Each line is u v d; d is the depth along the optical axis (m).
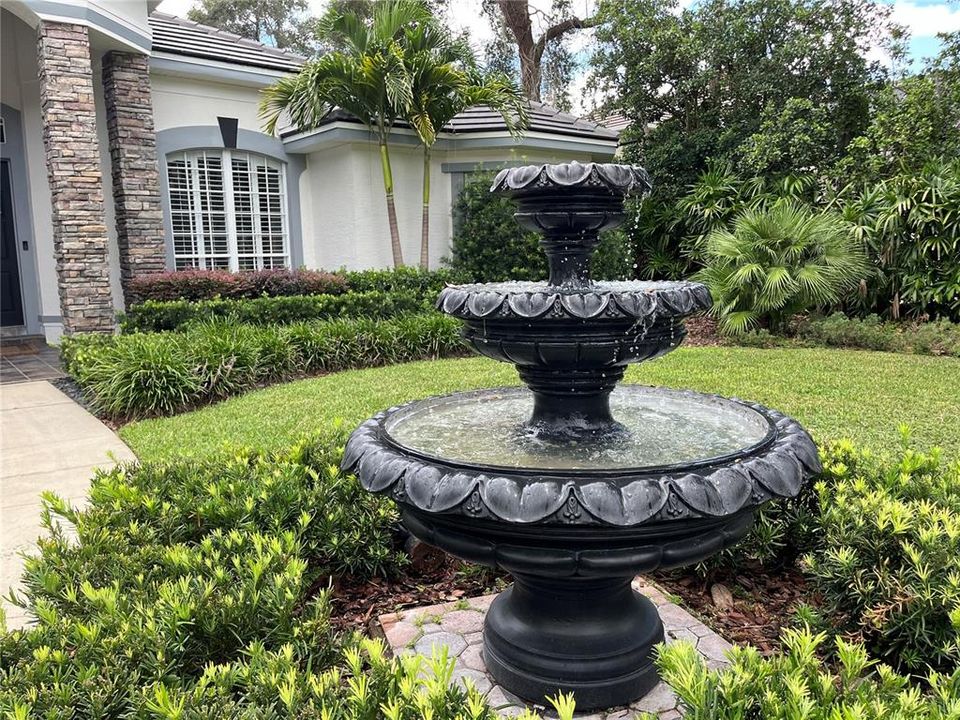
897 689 1.56
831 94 11.95
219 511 2.91
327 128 10.83
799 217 9.34
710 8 12.34
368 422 2.61
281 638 2.04
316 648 2.08
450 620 2.90
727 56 12.09
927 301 9.14
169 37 11.00
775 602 3.04
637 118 13.27
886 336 8.72
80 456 5.39
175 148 10.62
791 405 5.96
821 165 11.12
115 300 10.24
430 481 2.00
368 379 7.53
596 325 2.10
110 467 5.08
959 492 2.83
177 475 3.32
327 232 12.12
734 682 1.47
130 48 9.19
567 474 1.93
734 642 2.72
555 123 13.29
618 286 2.64
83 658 1.76
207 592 2.05
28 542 3.83
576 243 2.43
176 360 6.61
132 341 7.35
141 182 9.61
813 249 9.18
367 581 3.24
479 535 2.09
